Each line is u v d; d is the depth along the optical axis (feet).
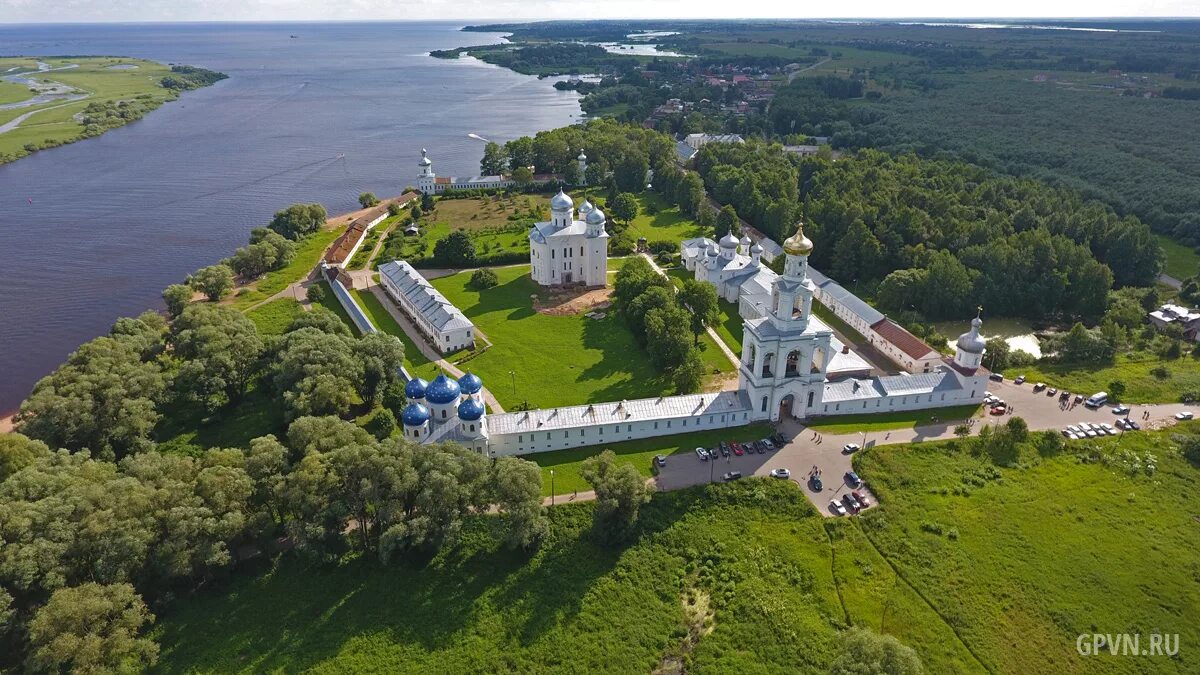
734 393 491.31
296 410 461.78
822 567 366.63
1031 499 411.13
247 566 367.25
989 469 435.12
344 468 364.79
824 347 469.98
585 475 386.73
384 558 353.10
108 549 322.34
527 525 362.94
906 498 411.54
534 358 585.22
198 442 476.54
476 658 324.80
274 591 354.54
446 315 603.67
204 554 339.16
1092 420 491.31
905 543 377.71
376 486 364.38
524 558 375.86
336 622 340.18
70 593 299.99
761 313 616.80
